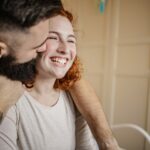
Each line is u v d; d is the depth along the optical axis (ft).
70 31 1.90
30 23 1.06
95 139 2.17
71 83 2.22
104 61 6.31
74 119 2.27
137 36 5.69
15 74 1.33
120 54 6.01
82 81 2.31
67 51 1.87
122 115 6.06
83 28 6.60
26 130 1.81
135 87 5.79
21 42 1.11
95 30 6.42
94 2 6.33
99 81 6.46
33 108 1.88
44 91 2.02
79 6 6.59
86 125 2.33
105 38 6.24
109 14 6.13
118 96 6.12
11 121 1.71
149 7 5.47
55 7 1.19
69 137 2.13
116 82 6.14
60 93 2.20
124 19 5.90
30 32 1.09
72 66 2.19
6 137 1.63
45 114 1.93
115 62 6.12
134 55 5.77
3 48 1.13
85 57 6.67
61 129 2.03
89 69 6.62
